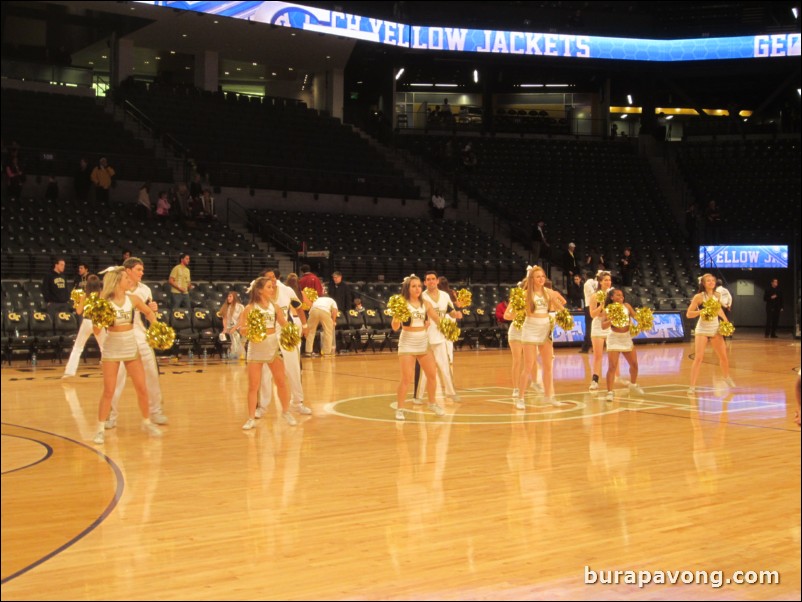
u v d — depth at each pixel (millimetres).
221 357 15992
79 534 4797
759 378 13320
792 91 33250
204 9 23812
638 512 5230
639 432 8211
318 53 28516
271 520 5082
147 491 5816
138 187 21328
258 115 26719
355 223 23422
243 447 7441
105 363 7676
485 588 3936
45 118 22391
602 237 26469
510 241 25609
